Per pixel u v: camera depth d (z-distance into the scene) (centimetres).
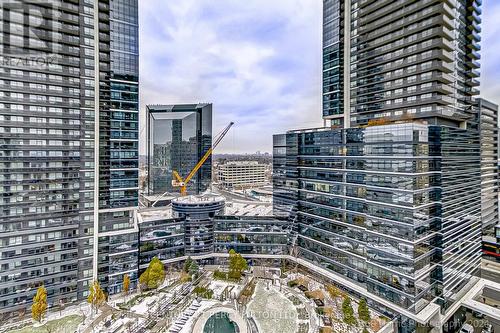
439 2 7200
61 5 6831
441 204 6625
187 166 19900
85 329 6200
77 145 7200
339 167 7881
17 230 6525
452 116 7950
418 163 6125
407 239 6112
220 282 8625
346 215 7688
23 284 6581
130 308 7119
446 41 7456
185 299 7562
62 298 7025
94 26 7281
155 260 8344
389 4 8112
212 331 6334
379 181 6731
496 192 11988
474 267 8144
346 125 9356
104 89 7569
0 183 6366
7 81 6397
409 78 7925
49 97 6844
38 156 6750
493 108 10738
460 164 7400
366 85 8831
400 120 8038
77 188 7225
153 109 19962
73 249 7162
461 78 8475
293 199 9475
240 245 9706
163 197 17975
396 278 6347
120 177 7819
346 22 9244
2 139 6378
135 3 8006
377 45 8456
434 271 6606
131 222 8075
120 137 7806
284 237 9638
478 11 8981
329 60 10000
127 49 7881
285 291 8094
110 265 7669
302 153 9144
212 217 9775
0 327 6203
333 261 8088
